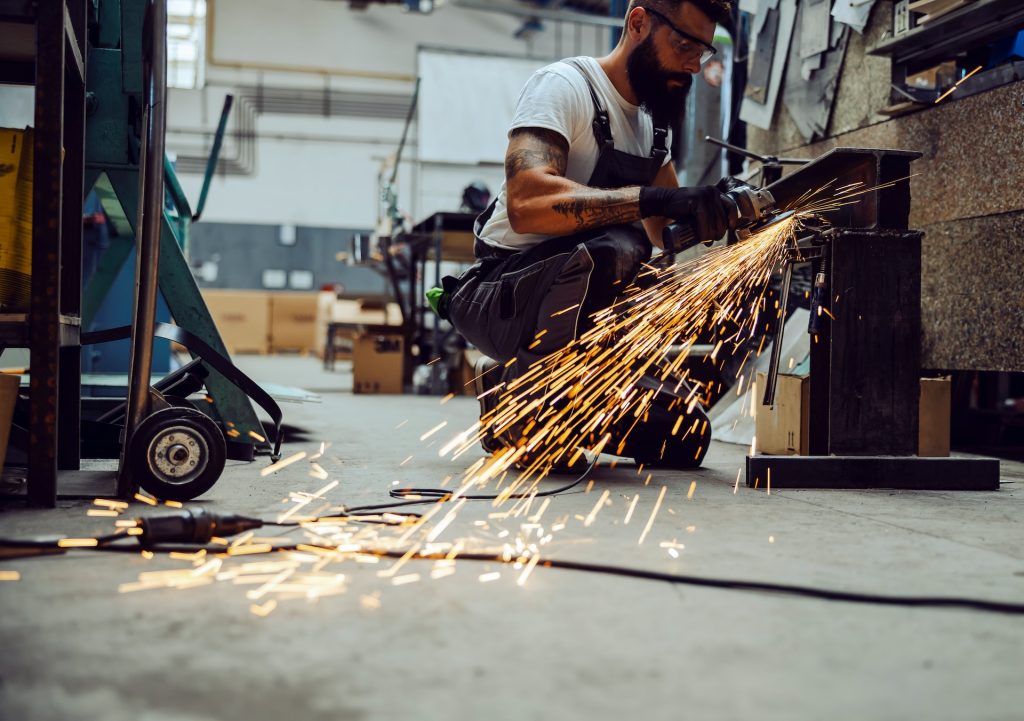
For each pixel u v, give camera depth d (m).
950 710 0.65
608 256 1.84
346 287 13.34
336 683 0.68
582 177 1.98
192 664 0.72
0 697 0.65
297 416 3.63
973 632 0.83
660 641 0.79
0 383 1.45
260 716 0.62
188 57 5.14
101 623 0.82
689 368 3.22
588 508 1.49
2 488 1.56
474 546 1.16
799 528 1.34
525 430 1.92
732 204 1.68
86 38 1.82
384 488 1.70
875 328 1.83
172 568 1.02
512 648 0.77
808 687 0.69
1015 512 1.53
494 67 9.59
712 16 1.87
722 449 2.65
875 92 2.97
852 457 1.79
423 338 5.79
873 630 0.84
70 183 1.82
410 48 13.41
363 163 13.35
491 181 9.66
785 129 3.50
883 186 1.82
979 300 2.58
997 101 2.49
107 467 1.95
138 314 1.51
